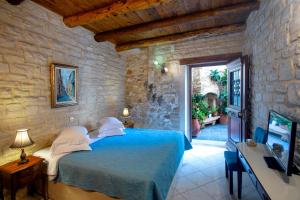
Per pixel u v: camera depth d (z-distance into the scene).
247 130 3.16
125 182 1.73
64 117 3.02
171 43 4.44
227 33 3.92
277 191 1.19
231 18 3.27
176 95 4.47
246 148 2.01
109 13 2.56
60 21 2.92
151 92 4.70
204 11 2.85
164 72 4.55
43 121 2.65
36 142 2.54
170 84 4.52
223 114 7.30
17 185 1.89
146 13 2.92
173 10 2.84
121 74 4.79
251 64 3.12
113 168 1.91
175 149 2.67
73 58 3.20
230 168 2.29
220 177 2.79
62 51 2.96
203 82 7.45
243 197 2.25
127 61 4.93
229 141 3.88
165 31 3.76
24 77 2.38
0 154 2.12
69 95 3.06
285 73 1.82
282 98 1.90
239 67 3.39
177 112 4.49
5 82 2.17
